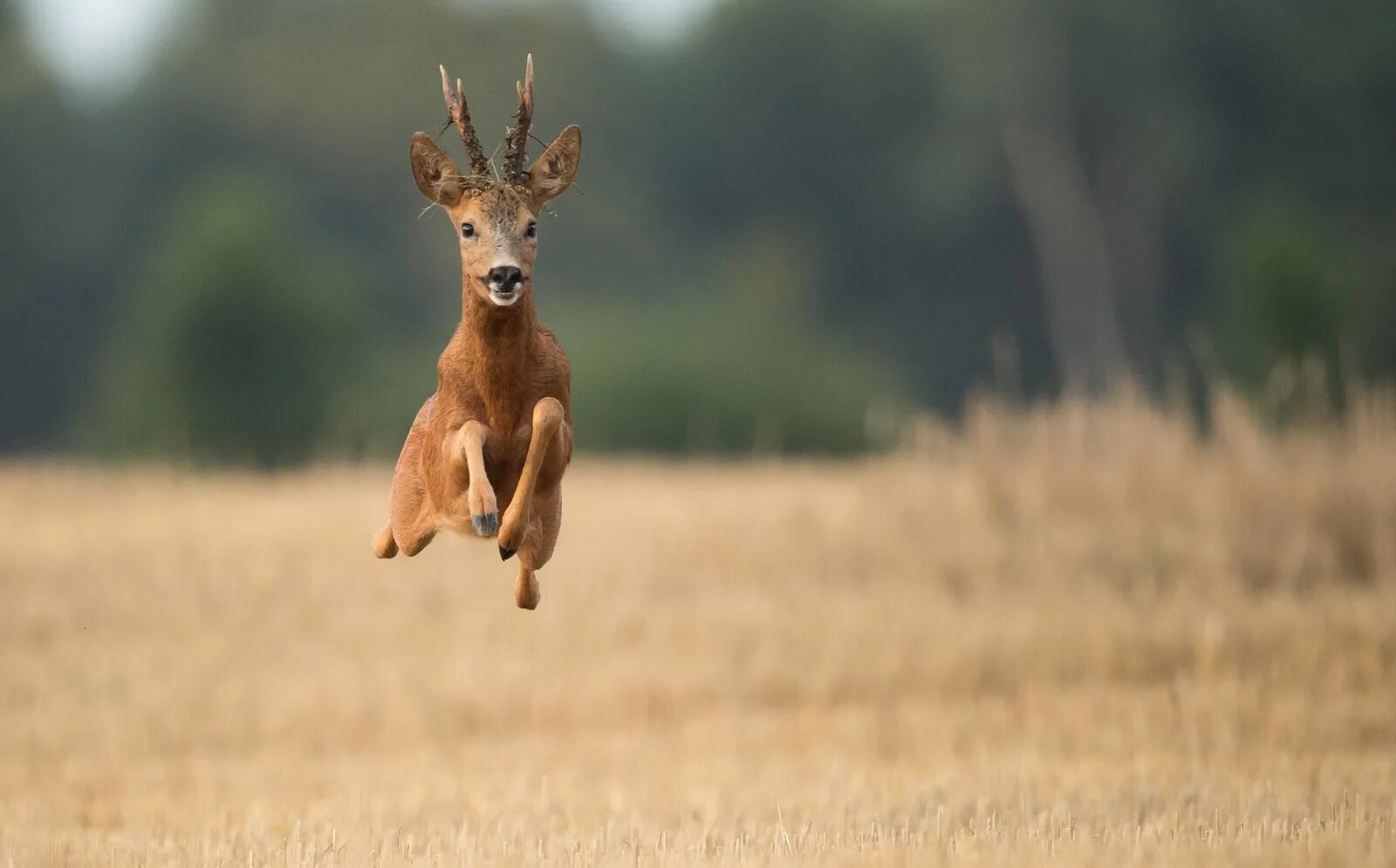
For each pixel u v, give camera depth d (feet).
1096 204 256.11
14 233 262.06
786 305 250.98
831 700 73.77
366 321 219.00
